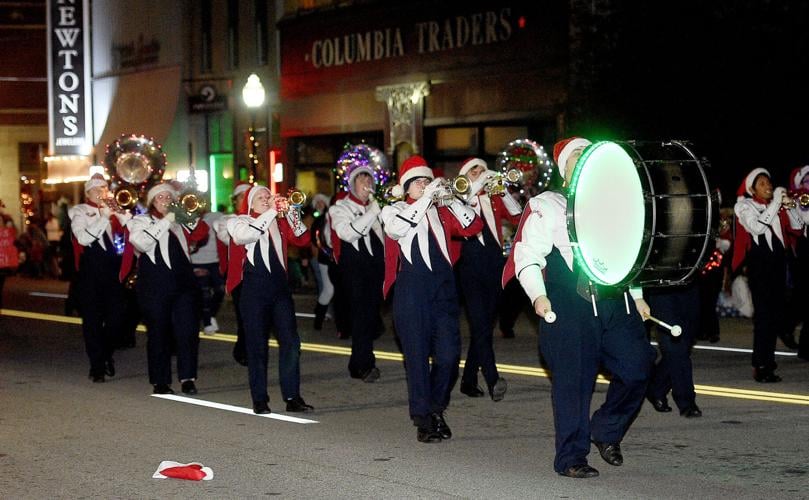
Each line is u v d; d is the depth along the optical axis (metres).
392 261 9.87
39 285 30.84
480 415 10.93
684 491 7.99
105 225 13.12
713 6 19.80
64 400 12.18
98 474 8.83
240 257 11.09
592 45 20.98
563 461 8.36
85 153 42.31
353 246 12.98
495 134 27.55
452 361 9.73
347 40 31.33
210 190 37.28
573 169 8.06
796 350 14.95
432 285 9.69
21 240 34.16
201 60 36.84
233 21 35.69
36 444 9.93
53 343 17.48
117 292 13.53
